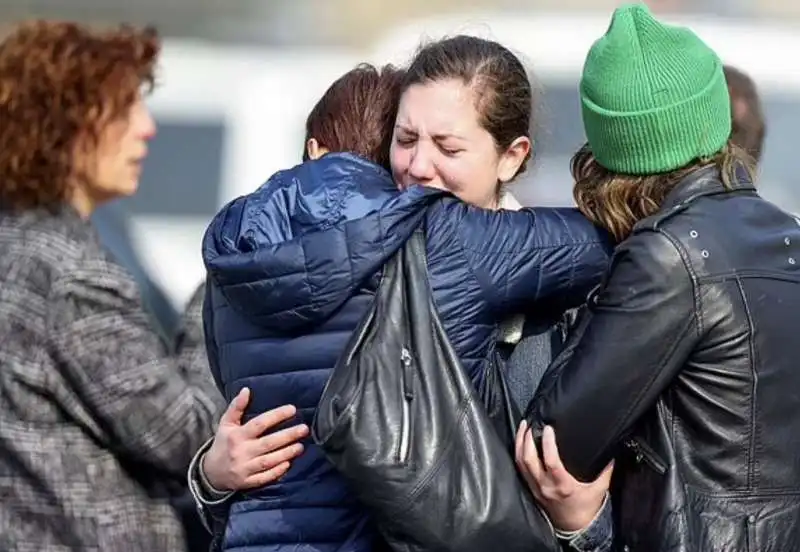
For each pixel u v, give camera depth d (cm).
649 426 1055
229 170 3112
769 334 1038
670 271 1030
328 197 1068
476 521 1021
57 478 1088
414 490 1016
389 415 1026
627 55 1073
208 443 1125
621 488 1074
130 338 1099
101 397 1085
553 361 1092
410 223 1062
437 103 1105
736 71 1473
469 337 1077
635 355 1028
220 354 1124
